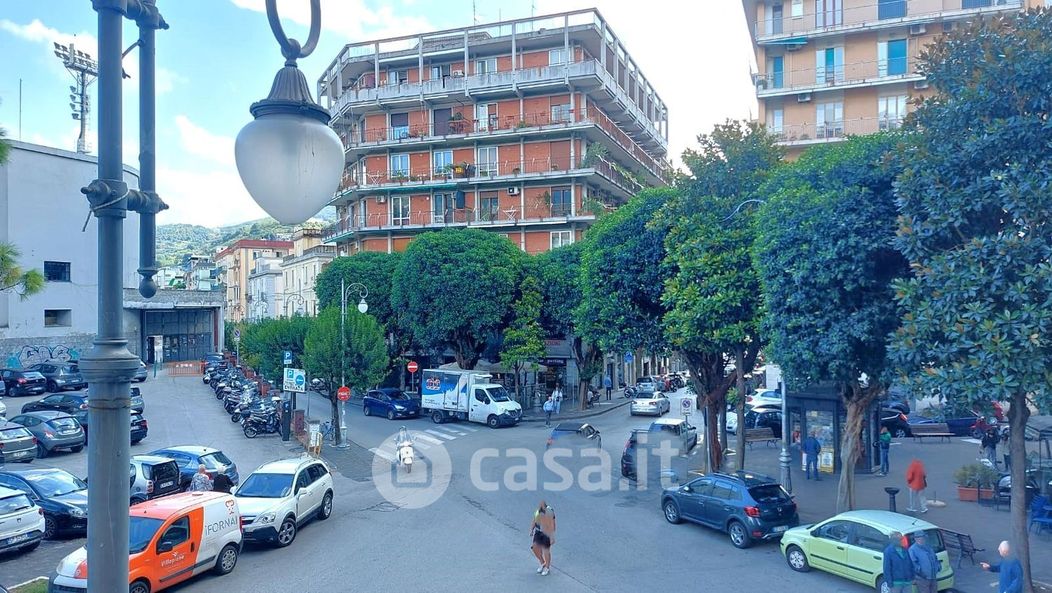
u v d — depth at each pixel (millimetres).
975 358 11633
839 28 42531
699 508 17531
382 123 55594
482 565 14883
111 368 3756
